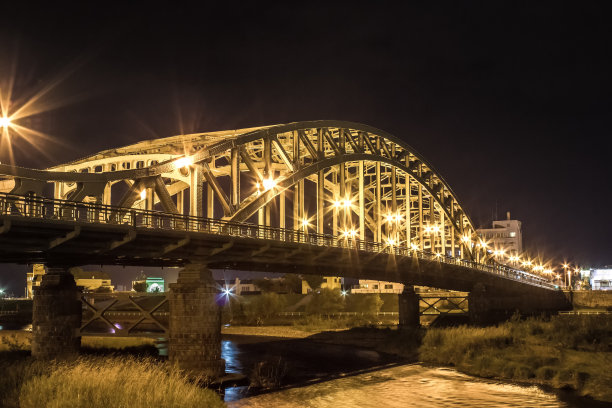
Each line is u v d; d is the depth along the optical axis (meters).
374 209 77.38
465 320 84.12
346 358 54.56
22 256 37.34
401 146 76.81
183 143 50.03
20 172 31.55
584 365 43.94
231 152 46.28
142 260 42.00
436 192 89.81
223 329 87.12
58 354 39.97
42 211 29.22
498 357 48.59
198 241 36.41
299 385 38.88
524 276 103.62
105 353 49.09
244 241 39.38
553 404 33.97
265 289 128.75
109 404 22.67
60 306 40.84
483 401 34.75
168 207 38.94
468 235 100.62
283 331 83.62
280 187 50.97
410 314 81.12
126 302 101.44
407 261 64.50
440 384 40.16
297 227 53.97
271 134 51.06
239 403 32.88
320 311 104.56
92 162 47.97
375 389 38.00
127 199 37.34
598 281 187.38
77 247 32.25
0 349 48.75
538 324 63.62
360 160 65.88
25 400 23.56
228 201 43.97
